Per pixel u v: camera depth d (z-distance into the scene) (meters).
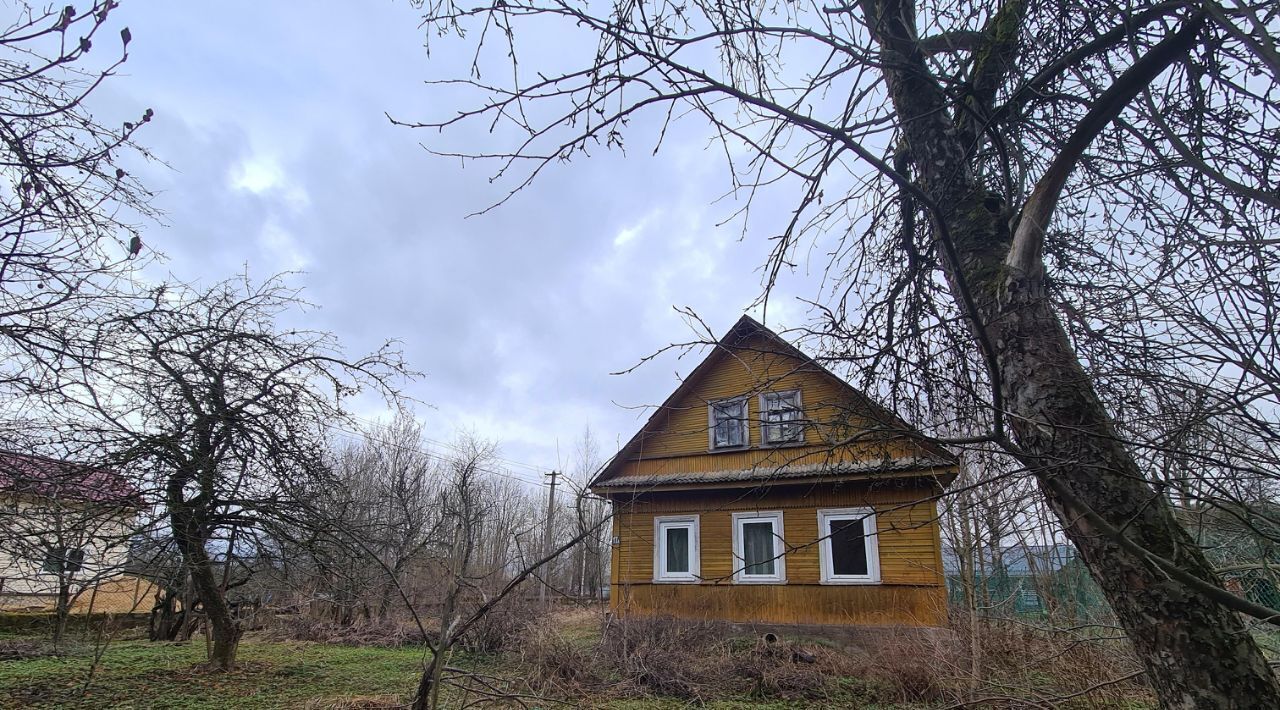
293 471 8.15
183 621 12.87
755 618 13.36
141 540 7.17
